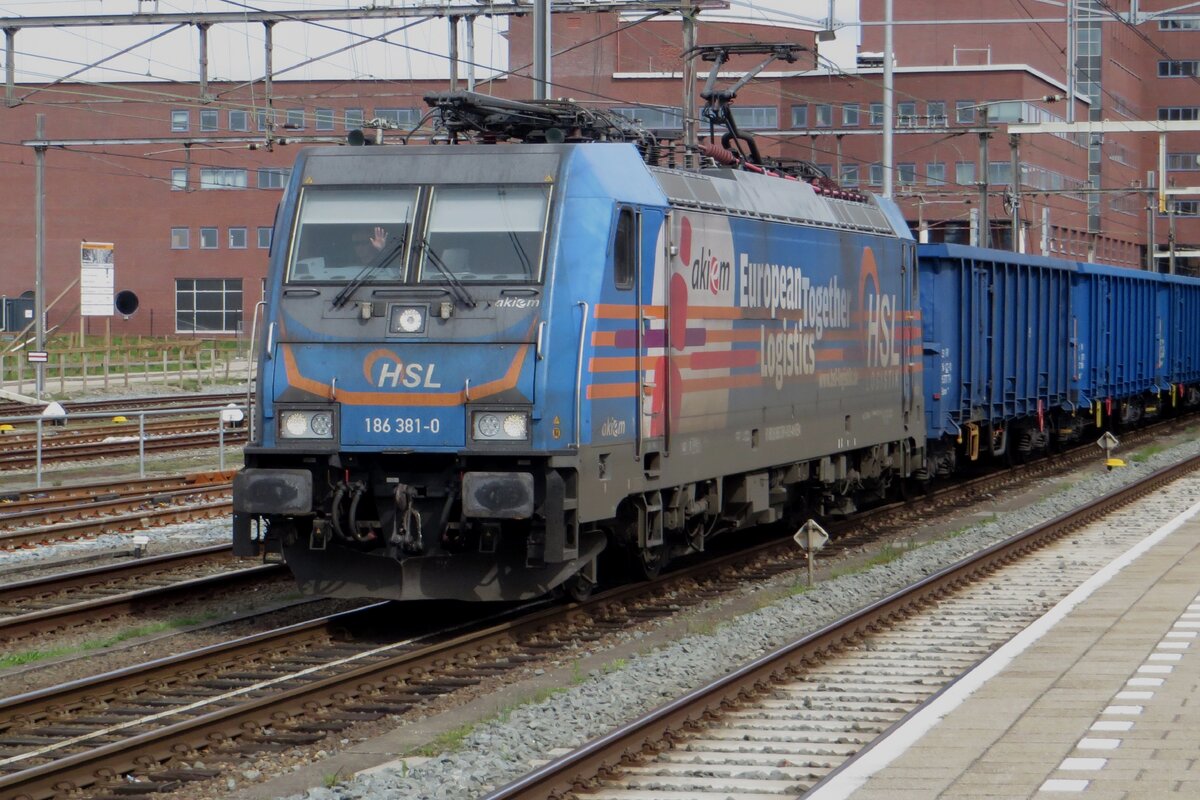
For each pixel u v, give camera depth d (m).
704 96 35.56
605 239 24.94
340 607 28.61
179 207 136.88
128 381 89.00
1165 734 16.88
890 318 39.97
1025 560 34.25
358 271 25.19
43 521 38.47
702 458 28.94
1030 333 56.50
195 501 43.31
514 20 125.12
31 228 138.00
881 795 14.70
